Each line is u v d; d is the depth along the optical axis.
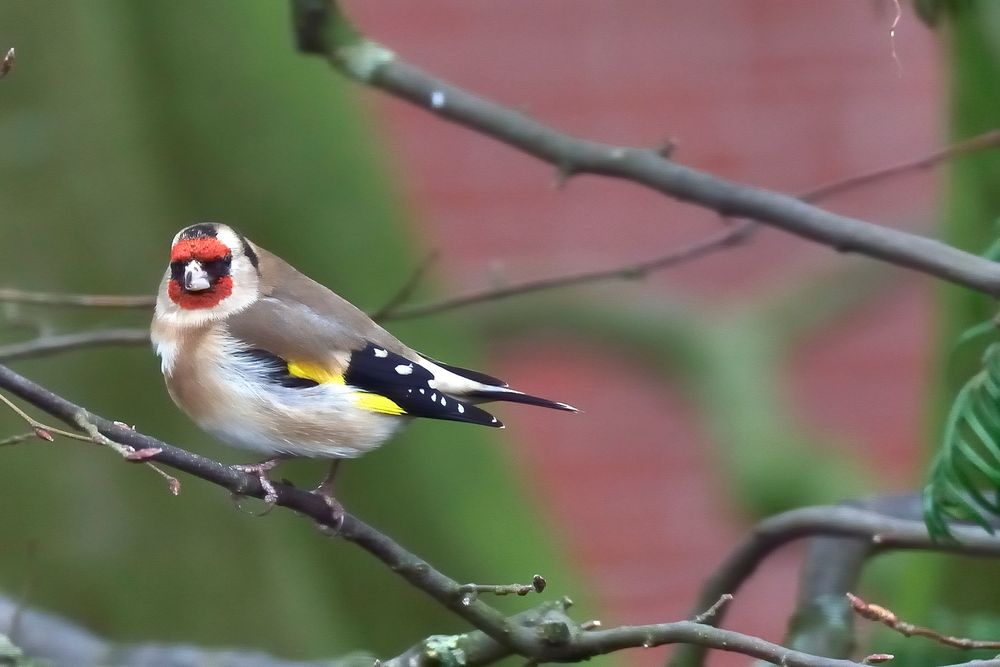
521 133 7.54
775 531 7.05
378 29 15.10
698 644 5.44
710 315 15.05
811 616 7.12
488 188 15.34
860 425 16.28
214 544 10.55
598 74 15.19
